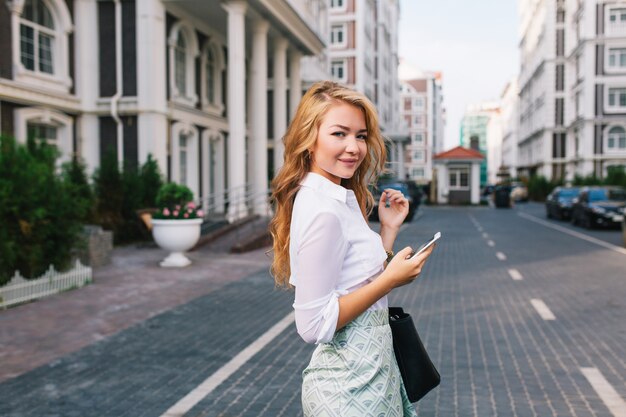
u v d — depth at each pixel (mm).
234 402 4633
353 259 1811
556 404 4555
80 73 18281
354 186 2215
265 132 21031
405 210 2338
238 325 7266
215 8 19812
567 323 7285
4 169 8805
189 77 21266
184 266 12539
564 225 26875
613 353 5934
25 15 16266
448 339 6562
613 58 52125
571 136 60344
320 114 1831
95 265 12242
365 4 50406
